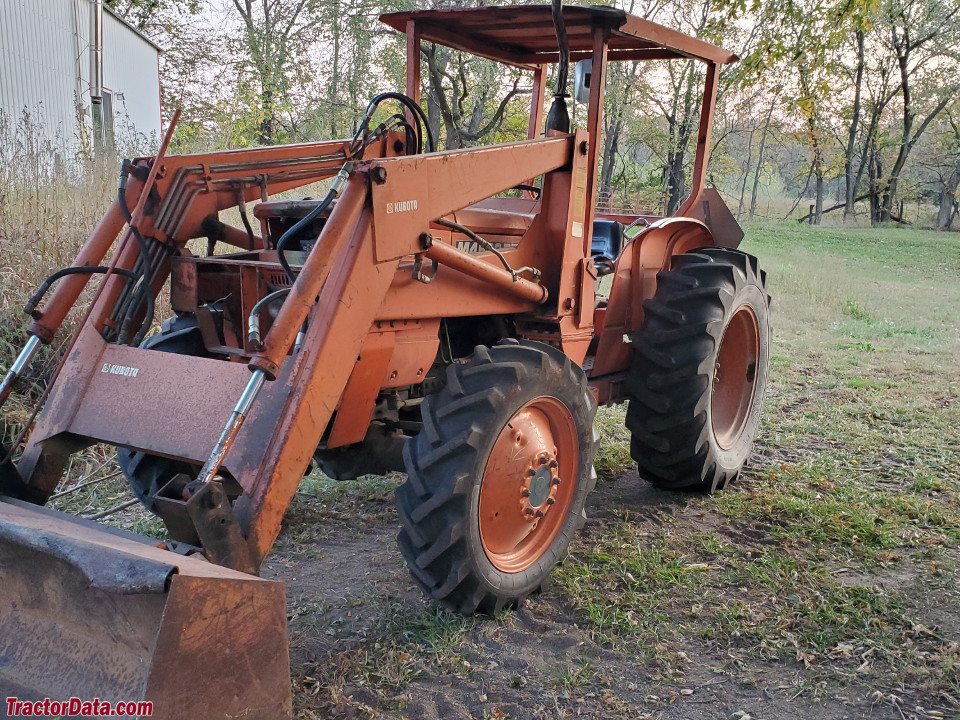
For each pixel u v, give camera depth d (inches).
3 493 104.7
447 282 123.5
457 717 98.0
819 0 323.6
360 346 105.7
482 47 163.0
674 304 158.2
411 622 118.4
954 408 235.9
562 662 109.8
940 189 1535.4
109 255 225.5
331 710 98.3
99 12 495.8
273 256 128.8
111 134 350.9
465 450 109.7
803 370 294.4
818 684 104.8
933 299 512.1
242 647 77.1
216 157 129.2
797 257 764.6
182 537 93.7
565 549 131.7
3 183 231.1
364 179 102.7
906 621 119.2
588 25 143.0
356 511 162.9
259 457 96.2
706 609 123.7
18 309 204.8
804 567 136.3
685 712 99.6
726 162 1237.7
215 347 128.2
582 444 130.7
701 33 363.3
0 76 423.2
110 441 105.0
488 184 121.3
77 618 80.6
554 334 141.3
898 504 162.6
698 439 158.9
